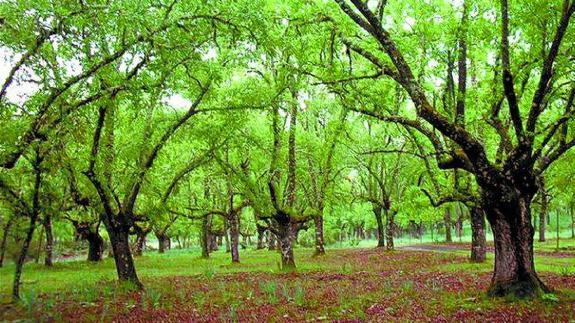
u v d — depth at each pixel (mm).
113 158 22188
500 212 14297
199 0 15461
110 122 20859
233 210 40594
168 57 16188
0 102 14406
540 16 14617
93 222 40969
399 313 12648
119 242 21641
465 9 19344
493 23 18344
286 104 32938
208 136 24500
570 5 14180
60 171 19078
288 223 30734
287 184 33188
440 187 24938
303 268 30766
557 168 27312
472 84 25344
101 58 16062
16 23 13336
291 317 13016
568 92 16938
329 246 79688
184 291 19203
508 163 14078
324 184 37656
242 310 14453
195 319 13180
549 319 10750
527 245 14273
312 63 18781
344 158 44375
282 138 33875
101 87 17234
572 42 15258
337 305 14719
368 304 14492
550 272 22984
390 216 47062
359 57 22250
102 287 21438
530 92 19750
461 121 19312
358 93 17250
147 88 17234
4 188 17062
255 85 26219
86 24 13727
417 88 13906
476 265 27594
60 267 37562
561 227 95062
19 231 19031
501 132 16906
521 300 13484
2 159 14961
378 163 51531
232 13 15305
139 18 13453
